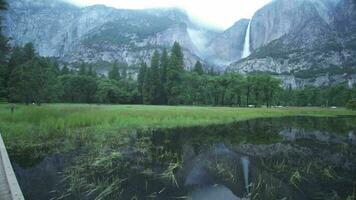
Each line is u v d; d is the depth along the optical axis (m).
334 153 16.44
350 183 10.72
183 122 31.05
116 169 12.05
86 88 91.69
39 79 51.75
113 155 14.38
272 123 35.56
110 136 20.23
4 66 57.06
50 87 63.44
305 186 10.34
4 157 9.90
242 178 11.31
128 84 103.38
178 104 84.00
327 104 110.62
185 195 9.33
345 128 30.19
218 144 19.27
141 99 95.12
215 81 83.19
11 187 7.05
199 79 86.31
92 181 10.34
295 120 41.19
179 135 22.91
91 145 16.81
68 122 23.34
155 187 9.99
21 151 14.64
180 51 90.75
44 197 8.77
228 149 17.55
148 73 89.31
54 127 20.94
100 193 9.17
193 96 83.38
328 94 111.44
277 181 10.97
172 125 29.09
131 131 23.91
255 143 19.84
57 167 12.05
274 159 14.83
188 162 13.91
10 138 16.78
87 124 25.03
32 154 14.13
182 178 11.20
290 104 116.62
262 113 50.66
